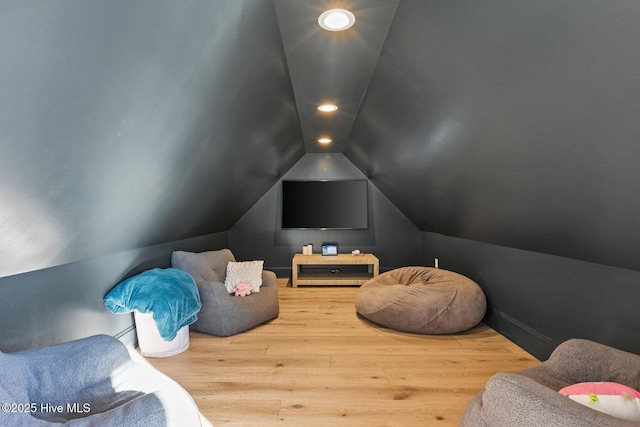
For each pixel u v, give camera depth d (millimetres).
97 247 1927
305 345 2502
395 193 4227
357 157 4320
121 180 1554
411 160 2871
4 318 1440
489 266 2902
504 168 1776
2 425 976
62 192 1275
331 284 4324
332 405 1741
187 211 2773
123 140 1349
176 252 2920
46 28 752
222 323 2650
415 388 1905
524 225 2113
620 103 989
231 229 4770
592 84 1015
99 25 866
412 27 1472
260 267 3299
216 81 1593
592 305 1882
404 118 2303
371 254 4656
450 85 1602
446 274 3160
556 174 1476
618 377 1342
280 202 4789
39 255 1496
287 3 1409
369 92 2350
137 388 1352
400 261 4812
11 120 875
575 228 1702
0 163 958
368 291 3096
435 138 2168
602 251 1704
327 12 1461
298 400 1785
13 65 764
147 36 1041
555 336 2148
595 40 908
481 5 1116
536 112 1290
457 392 1868
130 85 1143
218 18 1238
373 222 4797
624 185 1221
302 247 4781
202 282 2746
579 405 926
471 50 1321
